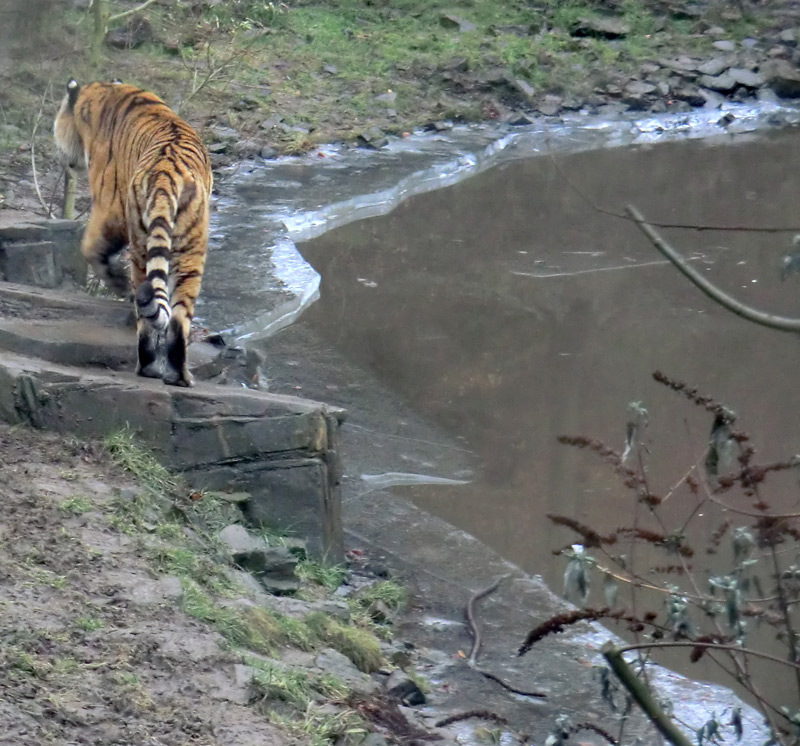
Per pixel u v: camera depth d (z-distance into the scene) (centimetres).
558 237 2452
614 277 2225
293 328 1906
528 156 3103
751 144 3303
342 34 3541
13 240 1484
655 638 710
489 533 1380
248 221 2350
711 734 715
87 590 880
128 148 1278
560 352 1883
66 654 785
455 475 1514
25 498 996
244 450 1175
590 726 779
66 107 1398
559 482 1505
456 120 3247
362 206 2575
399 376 1767
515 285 2169
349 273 2194
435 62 3422
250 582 1057
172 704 761
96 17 2038
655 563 1318
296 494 1190
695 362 1855
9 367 1145
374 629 1109
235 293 1956
